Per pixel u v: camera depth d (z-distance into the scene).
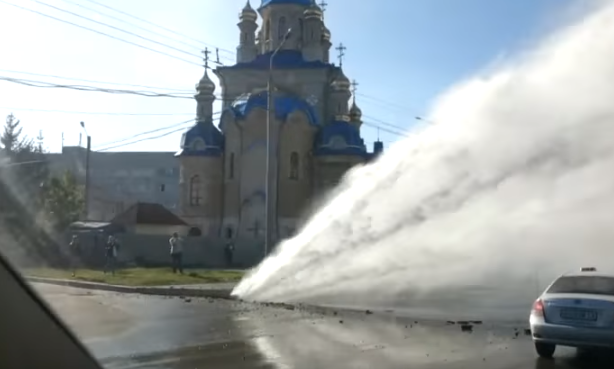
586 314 10.00
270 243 30.73
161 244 41.59
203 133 60.44
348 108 63.50
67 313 9.68
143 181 84.00
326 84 63.38
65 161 36.91
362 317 15.64
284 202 57.69
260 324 13.94
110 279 24.80
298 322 14.41
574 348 11.65
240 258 45.69
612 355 10.52
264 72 62.56
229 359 9.71
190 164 59.94
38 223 9.34
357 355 10.31
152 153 85.62
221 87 63.62
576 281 10.88
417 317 15.69
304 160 59.25
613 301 9.97
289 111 58.75
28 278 5.68
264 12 65.12
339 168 59.22
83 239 32.44
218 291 21.17
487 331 13.66
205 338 11.77
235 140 59.03
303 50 63.53
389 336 12.66
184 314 15.25
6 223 7.82
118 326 12.17
